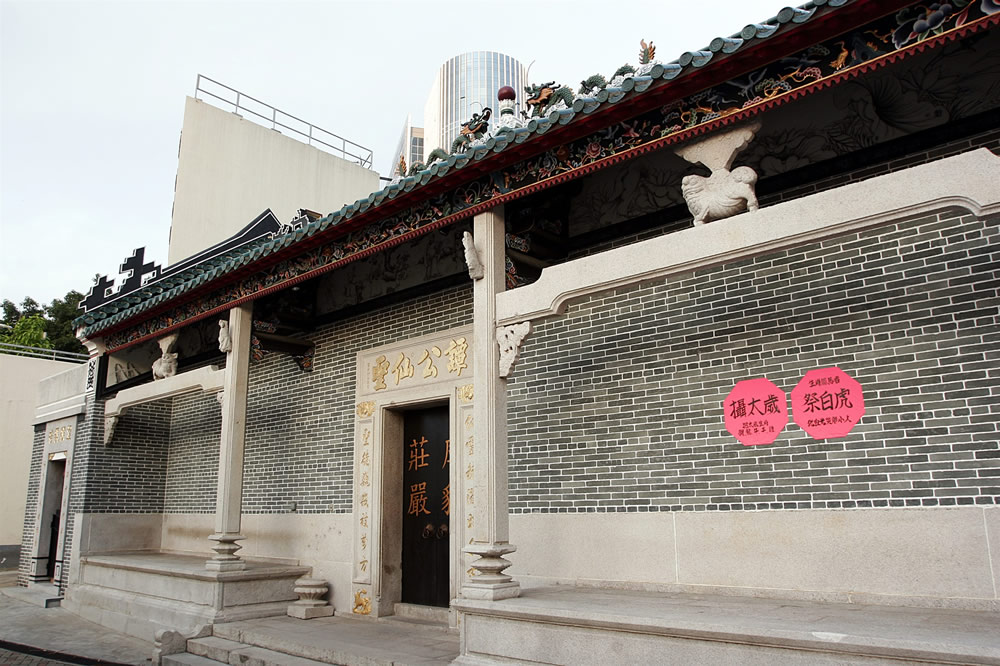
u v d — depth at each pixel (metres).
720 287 6.63
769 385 6.21
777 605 5.40
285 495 10.68
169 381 10.84
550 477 7.46
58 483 14.41
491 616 5.68
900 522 5.40
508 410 7.93
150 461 13.30
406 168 8.05
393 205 7.32
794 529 5.86
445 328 9.03
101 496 12.58
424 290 9.34
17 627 10.70
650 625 4.73
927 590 5.21
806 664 4.11
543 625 5.35
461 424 8.55
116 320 11.76
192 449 12.96
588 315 7.50
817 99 6.16
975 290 5.36
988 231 5.36
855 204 4.60
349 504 9.68
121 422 12.98
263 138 18.50
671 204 7.15
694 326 6.73
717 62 4.95
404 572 9.30
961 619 4.59
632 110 5.56
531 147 6.12
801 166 6.46
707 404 6.53
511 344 6.25
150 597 10.21
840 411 5.80
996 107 5.56
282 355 11.31
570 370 7.53
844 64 4.68
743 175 5.16
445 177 6.71
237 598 9.04
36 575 13.84
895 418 5.55
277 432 11.08
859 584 5.49
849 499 5.65
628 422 7.00
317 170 19.67
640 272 5.50
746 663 4.33
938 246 5.55
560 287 5.97
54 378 14.67
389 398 9.49
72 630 10.45
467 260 6.55
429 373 9.09
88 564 11.99
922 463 5.38
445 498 9.05
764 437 6.15
